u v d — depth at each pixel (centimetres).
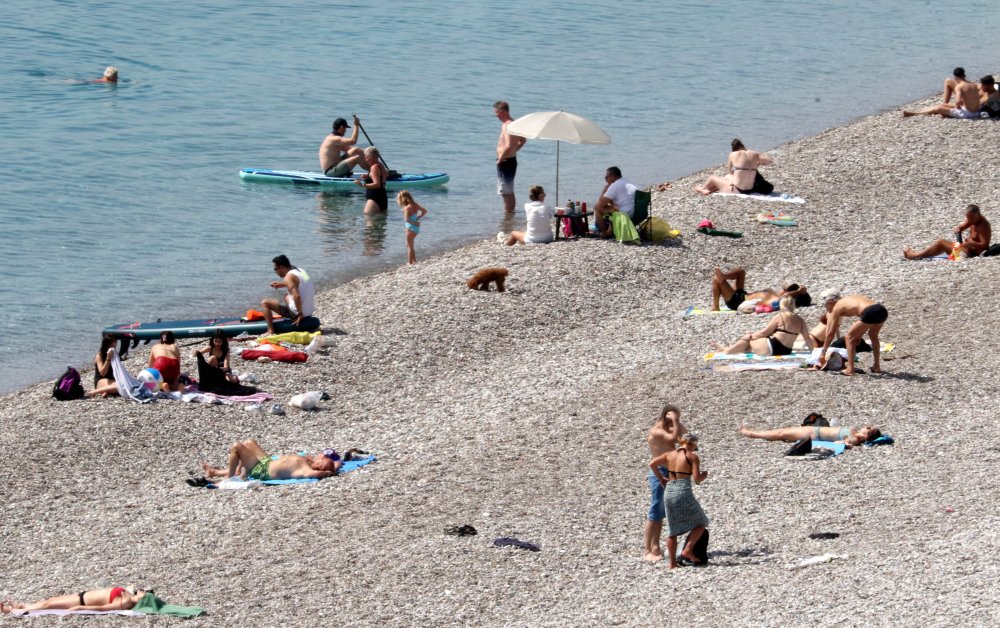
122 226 7538
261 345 5191
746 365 4900
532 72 12544
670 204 7394
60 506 3928
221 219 7738
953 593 2819
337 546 3538
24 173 8550
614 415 4538
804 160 8231
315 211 7969
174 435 4438
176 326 5456
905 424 4322
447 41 14200
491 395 4834
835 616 2778
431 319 5591
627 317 5731
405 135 9988
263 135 9925
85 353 5594
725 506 3700
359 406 4781
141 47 13338
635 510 3747
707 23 15638
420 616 3061
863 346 5012
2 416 4581
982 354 4959
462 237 7419
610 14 16200
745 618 2839
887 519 3500
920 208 7300
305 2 16550
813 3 17362
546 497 3869
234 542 3612
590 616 2977
